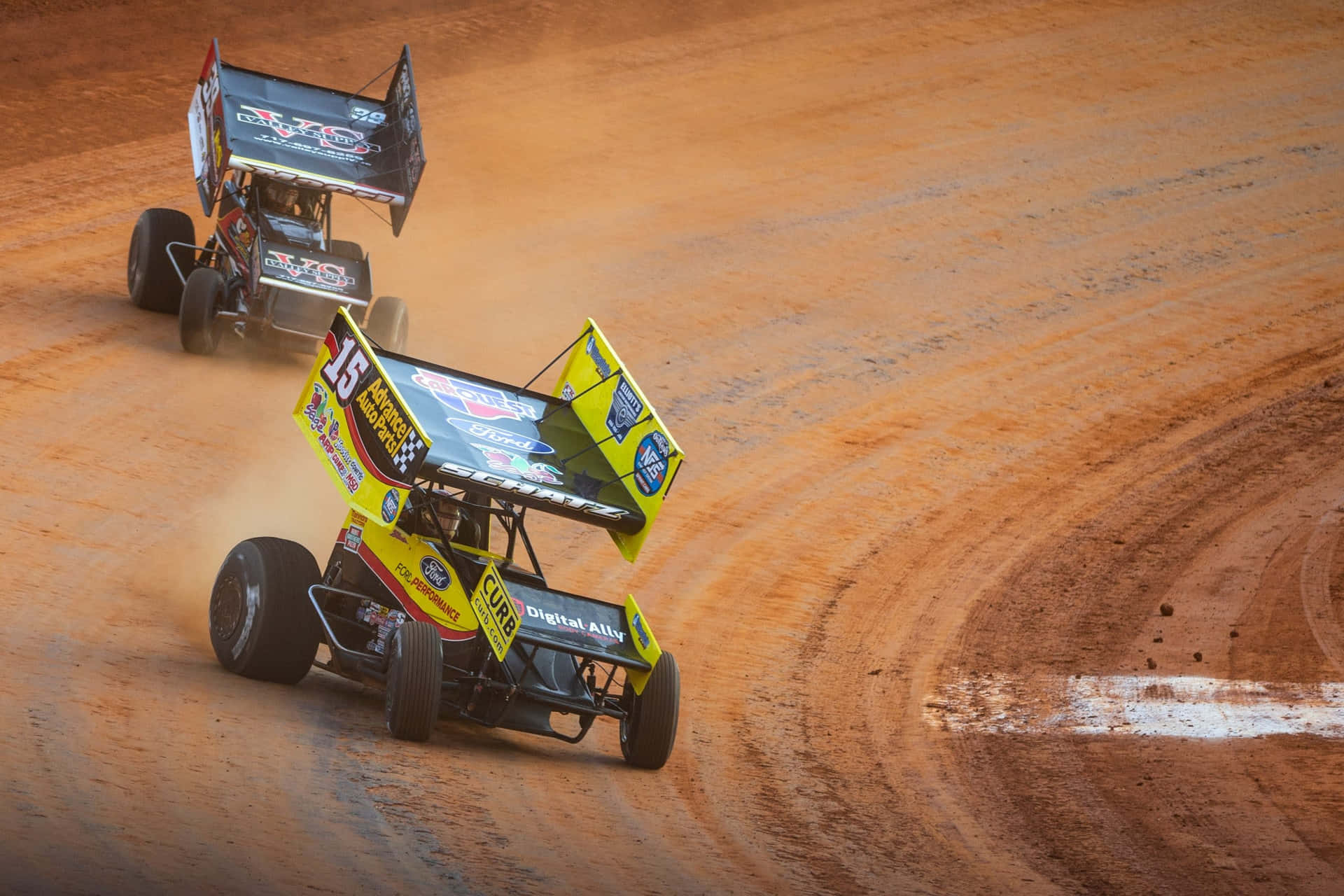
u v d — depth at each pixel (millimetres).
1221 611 55000
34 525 43844
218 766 29562
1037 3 138000
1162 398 79500
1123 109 119250
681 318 79625
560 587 50594
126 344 60969
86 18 104062
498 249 84312
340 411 37281
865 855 32875
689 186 98000
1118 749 41906
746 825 33719
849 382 76000
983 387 78000
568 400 40156
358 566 36656
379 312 60688
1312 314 92250
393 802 29844
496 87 107750
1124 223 101438
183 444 53031
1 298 64062
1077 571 59344
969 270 92250
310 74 102438
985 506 65312
